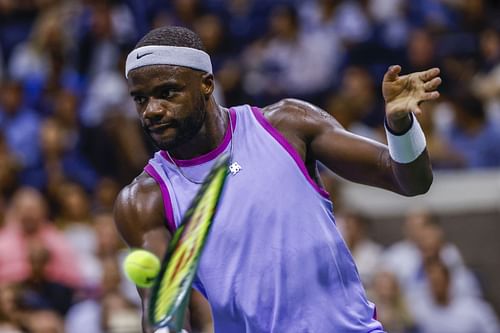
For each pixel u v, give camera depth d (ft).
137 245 49.67
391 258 116.26
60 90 149.48
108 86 147.13
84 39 155.63
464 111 138.10
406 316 107.65
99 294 107.24
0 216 115.75
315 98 150.51
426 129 135.95
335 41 157.69
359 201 133.80
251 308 49.01
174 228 49.96
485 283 132.16
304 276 48.96
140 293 47.47
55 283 110.63
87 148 136.98
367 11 160.76
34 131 138.21
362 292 50.60
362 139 50.29
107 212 124.47
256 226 49.14
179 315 43.70
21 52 159.12
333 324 49.06
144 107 48.52
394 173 48.62
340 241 50.21
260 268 48.91
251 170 49.80
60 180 131.03
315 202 49.78
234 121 51.06
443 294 113.19
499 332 114.62
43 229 114.11
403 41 157.99
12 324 99.09
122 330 102.89
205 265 49.32
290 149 50.24
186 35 48.70
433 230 115.03
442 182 134.62
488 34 158.61
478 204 133.69
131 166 134.41
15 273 110.73
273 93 149.07
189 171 50.19
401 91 46.93
